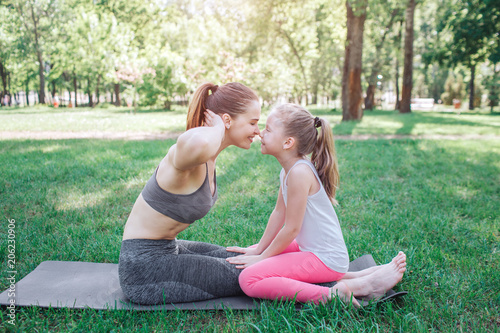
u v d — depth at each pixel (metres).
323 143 2.24
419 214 3.96
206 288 2.09
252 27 18.39
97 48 25.02
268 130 2.20
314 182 2.17
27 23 34.75
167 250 2.11
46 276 2.40
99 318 1.96
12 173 5.23
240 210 4.01
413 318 2.00
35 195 4.28
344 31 17.97
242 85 2.01
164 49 22.45
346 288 2.10
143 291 2.03
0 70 38.84
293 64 32.16
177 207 1.95
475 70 34.94
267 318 1.91
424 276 2.55
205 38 21.59
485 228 3.51
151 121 14.62
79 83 42.38
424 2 26.48
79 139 9.22
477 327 1.98
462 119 19.36
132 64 19.16
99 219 3.64
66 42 31.28
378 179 5.57
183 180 1.88
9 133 10.41
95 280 2.36
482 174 6.00
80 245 3.05
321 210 2.20
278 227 2.40
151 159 6.55
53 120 14.71
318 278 2.17
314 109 29.95
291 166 2.23
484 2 21.89
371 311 2.09
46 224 3.43
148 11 32.19
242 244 3.10
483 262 2.82
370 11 15.88
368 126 13.98
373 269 2.35
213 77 19.09
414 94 61.50
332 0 16.38
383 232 3.41
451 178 5.66
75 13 32.75
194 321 2.00
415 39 32.91
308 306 2.05
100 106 32.81
